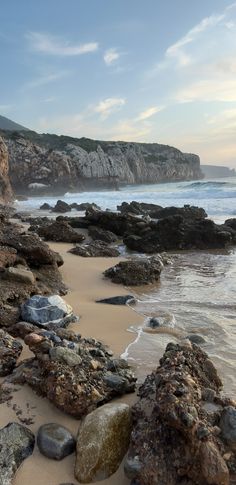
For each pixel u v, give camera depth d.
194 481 3.15
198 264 13.20
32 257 9.80
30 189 63.53
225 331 6.70
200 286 10.00
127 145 107.88
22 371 4.71
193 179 139.50
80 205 33.28
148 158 120.50
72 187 68.81
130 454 3.43
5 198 42.56
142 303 8.43
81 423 3.82
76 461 3.47
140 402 3.94
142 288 9.83
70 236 16.89
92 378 4.40
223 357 5.64
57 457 3.56
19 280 8.15
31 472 3.45
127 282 10.09
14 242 9.97
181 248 16.50
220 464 3.08
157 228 16.77
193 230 16.88
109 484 3.32
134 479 3.28
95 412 3.78
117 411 3.77
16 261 9.27
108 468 3.41
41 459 3.57
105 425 3.61
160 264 12.41
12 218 26.28
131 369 5.14
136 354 5.69
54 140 95.38
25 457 3.58
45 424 3.93
